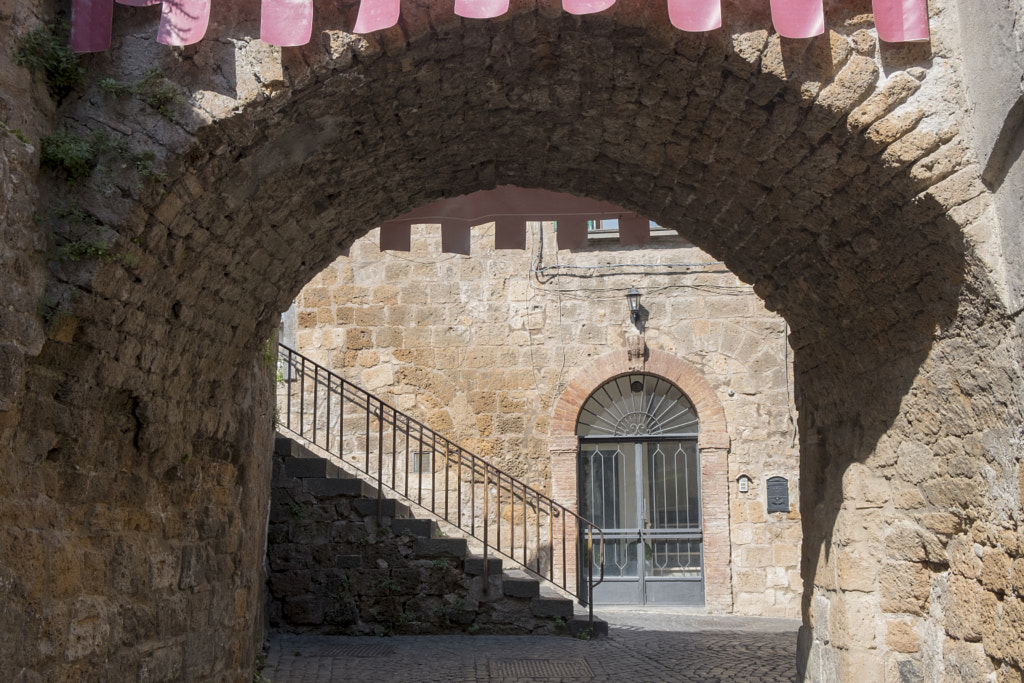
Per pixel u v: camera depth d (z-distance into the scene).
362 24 4.38
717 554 12.55
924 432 5.43
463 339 13.07
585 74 5.00
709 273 13.11
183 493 5.77
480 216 8.03
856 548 6.17
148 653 5.18
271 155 4.87
